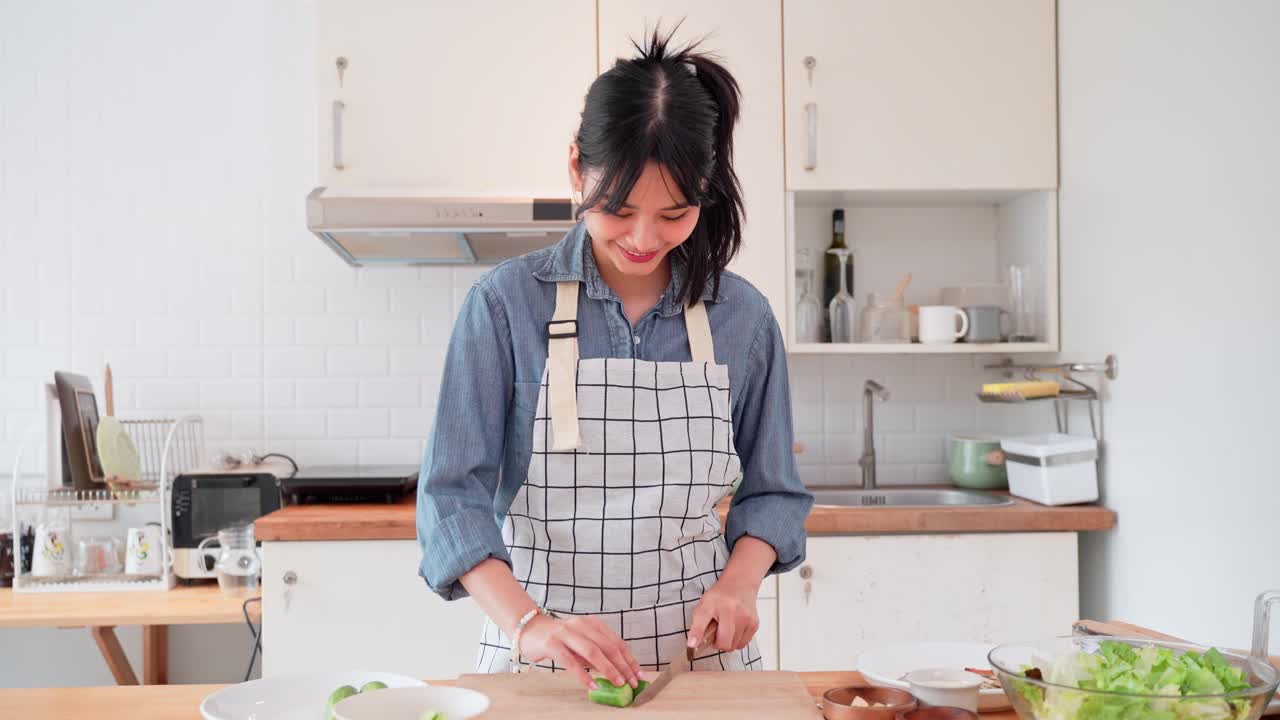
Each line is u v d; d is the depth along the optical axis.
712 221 1.35
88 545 2.85
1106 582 2.67
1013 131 2.90
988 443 3.05
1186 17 2.23
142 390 3.17
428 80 2.85
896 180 2.88
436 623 2.55
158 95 3.18
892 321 3.01
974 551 2.59
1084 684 0.96
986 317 2.94
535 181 2.86
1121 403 2.58
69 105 3.16
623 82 1.15
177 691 1.32
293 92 3.21
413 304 3.22
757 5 2.87
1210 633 2.18
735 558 1.36
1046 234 2.93
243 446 3.19
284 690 1.19
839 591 2.58
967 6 2.89
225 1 3.20
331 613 2.53
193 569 2.79
